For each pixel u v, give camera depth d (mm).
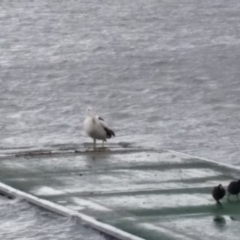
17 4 94375
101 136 24609
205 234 16609
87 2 97688
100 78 47219
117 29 74250
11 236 18062
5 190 20406
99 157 23703
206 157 26969
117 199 19141
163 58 55906
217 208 18328
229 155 27281
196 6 96062
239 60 55188
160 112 35844
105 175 21438
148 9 92375
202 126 32375
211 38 68750
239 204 18641
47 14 86188
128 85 44562
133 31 72812
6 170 22203
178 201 18891
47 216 18859
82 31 72500
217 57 56719
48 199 19375
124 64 52812
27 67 51312
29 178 21297
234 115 35000
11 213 19234
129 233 16719
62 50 60188
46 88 43281
